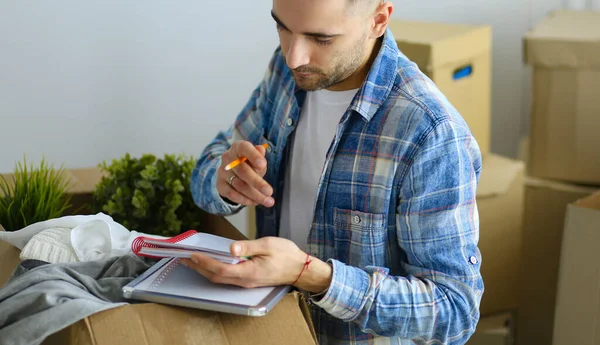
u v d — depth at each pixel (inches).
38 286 43.9
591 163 90.0
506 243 88.4
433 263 47.3
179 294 43.4
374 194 48.4
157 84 92.1
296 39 45.1
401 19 103.3
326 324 51.3
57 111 88.5
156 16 89.7
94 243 51.4
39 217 60.1
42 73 86.7
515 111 113.2
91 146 91.3
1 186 62.2
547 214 93.0
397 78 49.5
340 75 47.1
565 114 90.2
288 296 45.1
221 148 62.1
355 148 49.4
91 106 89.9
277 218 56.5
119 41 88.9
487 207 86.1
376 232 48.7
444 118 47.1
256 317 43.3
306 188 53.7
